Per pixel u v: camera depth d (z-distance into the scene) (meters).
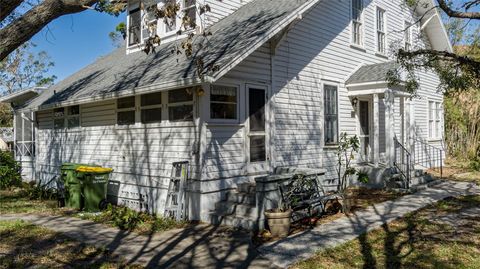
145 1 12.84
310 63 11.57
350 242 7.10
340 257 6.35
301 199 8.83
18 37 3.71
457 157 21.52
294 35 10.99
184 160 9.25
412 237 7.38
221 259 6.40
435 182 13.70
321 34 12.05
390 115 12.43
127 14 14.20
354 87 12.98
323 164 11.90
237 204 8.64
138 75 10.45
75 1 3.89
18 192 14.72
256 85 9.84
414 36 17.67
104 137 12.07
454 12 8.09
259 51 9.93
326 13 12.30
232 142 9.32
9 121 29.88
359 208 9.91
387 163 12.60
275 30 9.14
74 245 7.38
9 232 8.45
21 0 3.66
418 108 17.70
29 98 17.98
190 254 6.71
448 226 8.14
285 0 11.13
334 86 12.61
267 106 10.12
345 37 13.19
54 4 3.81
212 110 8.93
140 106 10.62
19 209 11.23
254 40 8.58
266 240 7.39
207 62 8.43
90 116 12.76
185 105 9.27
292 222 8.49
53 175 14.90
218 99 9.06
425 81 18.44
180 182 8.98
